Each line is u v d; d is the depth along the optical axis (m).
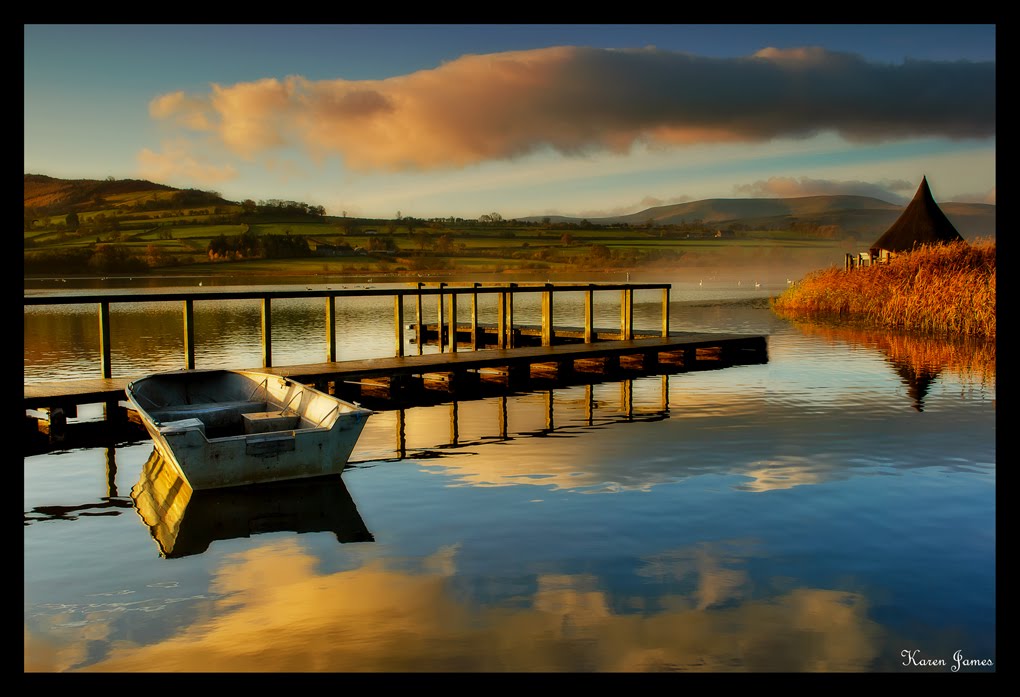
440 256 138.88
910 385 17.66
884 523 8.66
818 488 9.98
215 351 25.41
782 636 6.20
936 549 7.91
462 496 9.94
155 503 9.95
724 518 8.89
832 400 16.09
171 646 6.16
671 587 7.10
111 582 7.46
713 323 34.00
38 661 5.93
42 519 9.41
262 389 14.05
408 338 30.36
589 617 6.54
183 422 10.60
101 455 12.75
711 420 14.43
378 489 10.35
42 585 7.39
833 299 35.16
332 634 6.33
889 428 13.32
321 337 30.67
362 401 17.59
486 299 60.91
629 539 8.30
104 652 6.07
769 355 23.31
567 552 7.96
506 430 14.08
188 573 7.67
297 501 9.92
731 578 7.27
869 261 44.16
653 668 5.75
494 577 7.38
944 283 27.75
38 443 13.60
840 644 6.08
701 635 6.23
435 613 6.66
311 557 8.01
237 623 6.55
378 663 5.87
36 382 18.55
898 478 10.36
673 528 8.59
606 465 11.31
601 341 24.81
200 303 54.94
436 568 7.63
